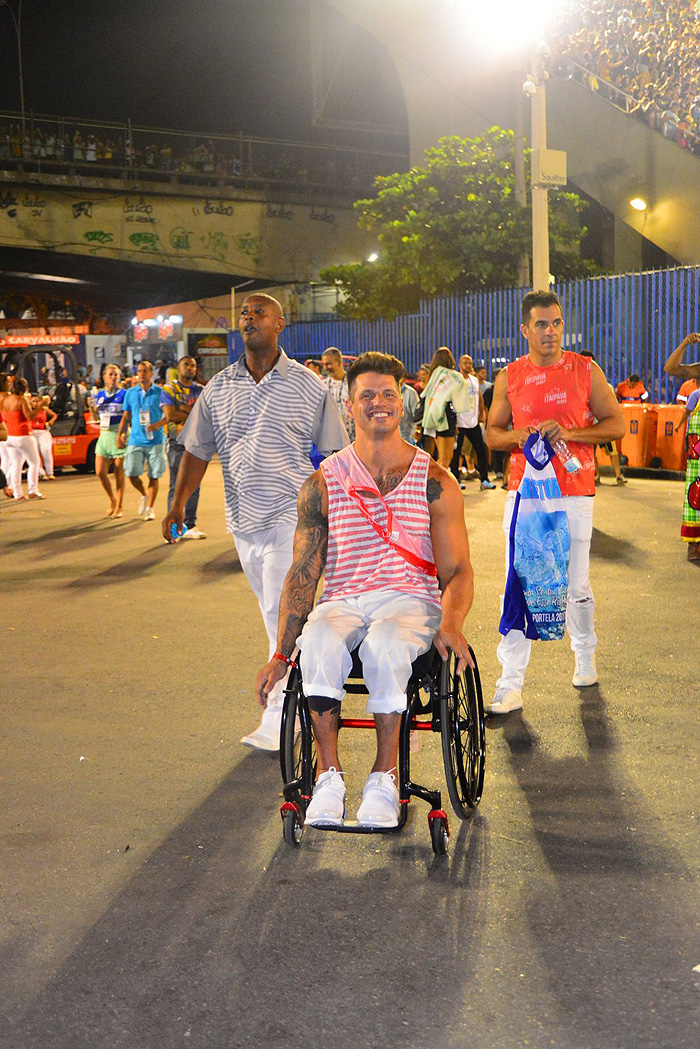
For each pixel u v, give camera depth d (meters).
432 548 4.12
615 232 33.91
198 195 45.97
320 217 48.53
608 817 4.12
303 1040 2.73
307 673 3.71
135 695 5.90
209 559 10.30
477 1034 2.74
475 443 15.61
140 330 47.59
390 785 3.69
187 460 5.36
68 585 9.19
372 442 4.07
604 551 9.95
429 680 3.84
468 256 29.27
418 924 3.33
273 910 3.45
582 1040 2.70
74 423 21.16
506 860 3.78
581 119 27.56
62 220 44.56
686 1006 2.84
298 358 30.64
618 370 19.11
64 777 4.68
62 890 3.62
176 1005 2.91
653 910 3.38
